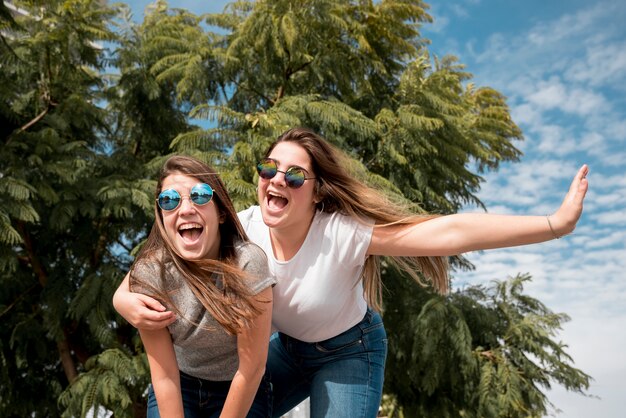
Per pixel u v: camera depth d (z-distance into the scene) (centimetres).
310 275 235
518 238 205
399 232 229
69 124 980
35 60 937
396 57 1103
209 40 1063
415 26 1073
